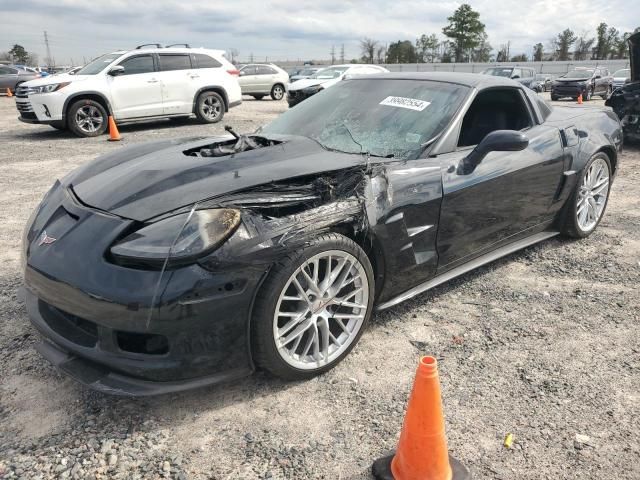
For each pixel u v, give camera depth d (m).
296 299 2.42
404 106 3.44
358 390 2.51
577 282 3.73
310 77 17.39
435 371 1.89
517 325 3.13
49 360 2.37
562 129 4.02
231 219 2.22
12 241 4.47
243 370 2.35
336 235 2.49
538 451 2.13
